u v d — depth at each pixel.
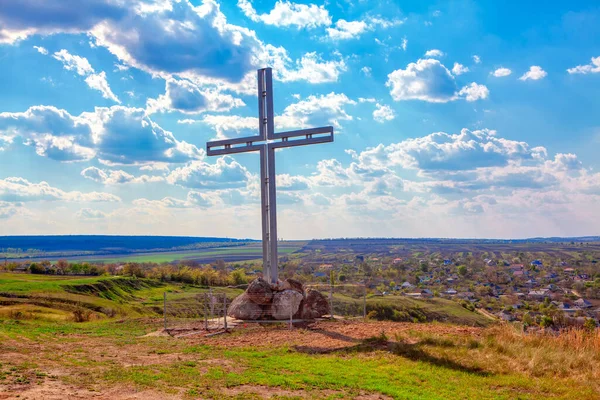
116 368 12.24
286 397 10.43
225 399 10.10
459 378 12.27
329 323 20.56
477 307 71.31
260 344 16.47
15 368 11.42
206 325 19.67
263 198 22.78
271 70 22.83
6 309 37.03
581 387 11.62
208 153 23.66
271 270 22.52
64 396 9.55
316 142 21.95
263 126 22.81
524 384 11.77
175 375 11.81
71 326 20.73
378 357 14.34
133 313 54.09
